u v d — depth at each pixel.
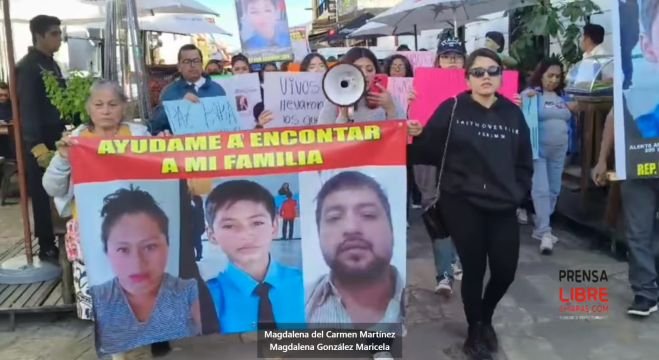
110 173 3.75
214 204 3.83
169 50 17.92
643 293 4.93
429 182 5.46
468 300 4.32
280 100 5.66
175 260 3.85
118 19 5.58
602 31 7.42
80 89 4.80
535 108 6.52
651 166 4.64
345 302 3.90
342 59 4.96
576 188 7.54
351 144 3.79
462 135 4.05
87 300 4.18
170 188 3.80
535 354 4.40
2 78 9.71
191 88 5.85
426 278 5.98
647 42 4.55
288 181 3.82
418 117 5.14
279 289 3.91
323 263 3.88
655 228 5.04
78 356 4.49
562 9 8.29
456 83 5.13
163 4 9.78
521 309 5.16
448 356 4.41
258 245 3.87
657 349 4.45
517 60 8.58
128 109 4.94
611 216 6.30
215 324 3.92
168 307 3.88
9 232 7.86
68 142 3.71
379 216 3.83
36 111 5.68
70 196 4.11
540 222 6.70
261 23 6.38
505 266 4.15
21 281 5.45
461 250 4.18
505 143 4.04
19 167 5.50
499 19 12.20
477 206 4.07
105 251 3.79
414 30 12.04
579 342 4.57
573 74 7.57
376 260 3.86
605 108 6.88
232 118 5.16
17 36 8.70
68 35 10.10
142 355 4.41
